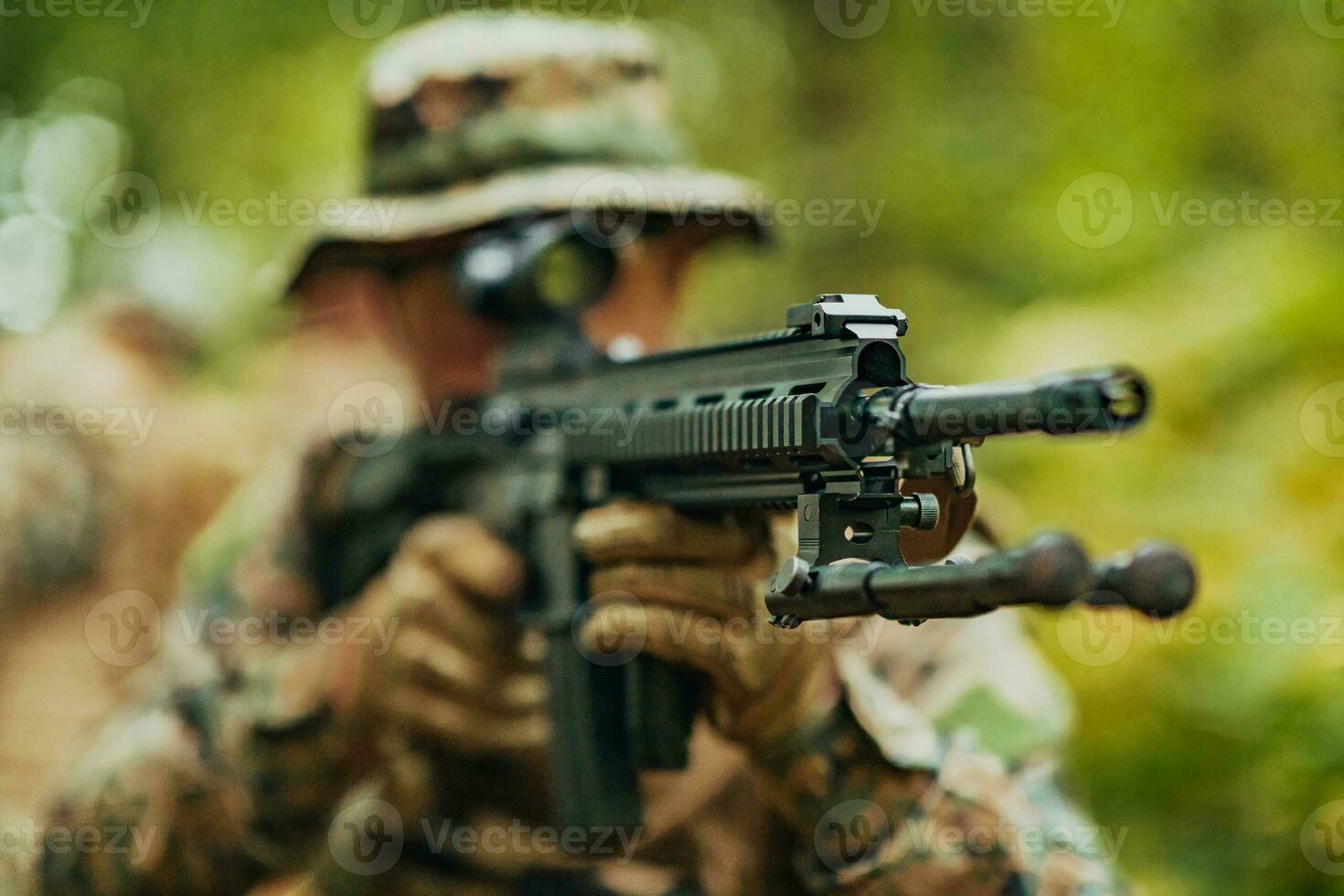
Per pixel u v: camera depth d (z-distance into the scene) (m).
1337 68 8.98
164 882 5.06
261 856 5.09
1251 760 6.24
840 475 2.88
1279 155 9.20
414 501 4.98
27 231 11.34
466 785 4.79
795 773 3.89
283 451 5.73
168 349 8.69
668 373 3.65
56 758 6.96
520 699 4.66
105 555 7.52
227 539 5.58
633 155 4.97
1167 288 8.91
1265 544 6.79
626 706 4.03
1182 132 9.69
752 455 3.11
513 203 4.63
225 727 5.10
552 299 4.36
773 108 12.30
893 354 2.86
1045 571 2.47
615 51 5.05
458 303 4.95
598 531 3.77
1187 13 9.73
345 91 12.91
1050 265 10.30
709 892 4.50
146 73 13.52
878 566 2.73
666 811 4.54
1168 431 7.82
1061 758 4.26
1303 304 7.64
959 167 11.27
